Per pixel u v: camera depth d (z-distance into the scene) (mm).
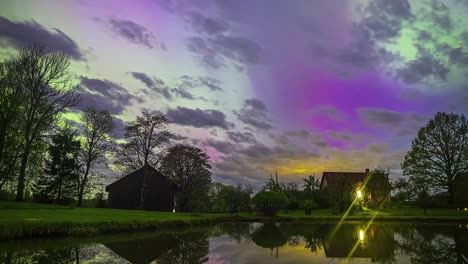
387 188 59469
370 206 62031
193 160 59500
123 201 53312
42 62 39125
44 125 40344
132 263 12227
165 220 28750
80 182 52312
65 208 36562
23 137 38438
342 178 60625
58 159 52938
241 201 71438
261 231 29750
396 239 22672
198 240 20938
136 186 53688
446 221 42844
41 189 52062
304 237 24219
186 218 34375
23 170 37438
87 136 51188
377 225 37312
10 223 16453
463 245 19266
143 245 17062
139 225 24594
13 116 35812
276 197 54062
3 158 36750
